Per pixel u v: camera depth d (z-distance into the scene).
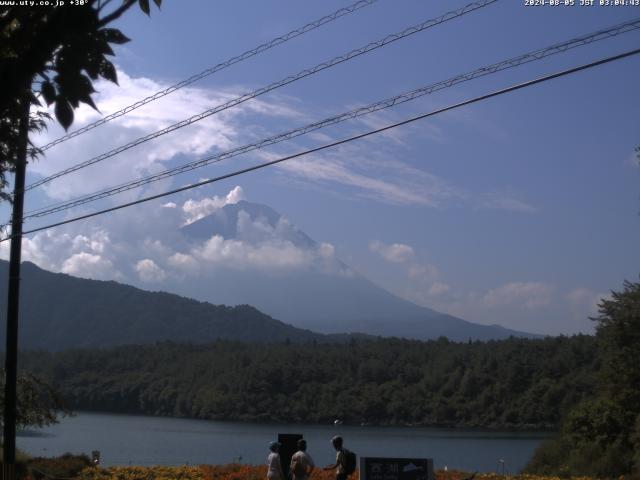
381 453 62.56
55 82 5.17
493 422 103.25
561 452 42.19
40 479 22.20
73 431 92.38
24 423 27.31
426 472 13.92
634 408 40.72
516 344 114.62
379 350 128.38
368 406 114.12
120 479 22.44
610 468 37.41
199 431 97.12
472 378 108.38
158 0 5.40
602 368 44.72
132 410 137.88
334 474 21.52
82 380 143.38
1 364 71.31
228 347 153.00
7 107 5.68
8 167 8.69
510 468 49.56
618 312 42.16
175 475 22.70
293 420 117.62
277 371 122.81
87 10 5.12
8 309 21.28
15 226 21.41
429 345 131.00
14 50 5.36
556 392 98.44
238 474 22.58
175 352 154.50
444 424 106.69
